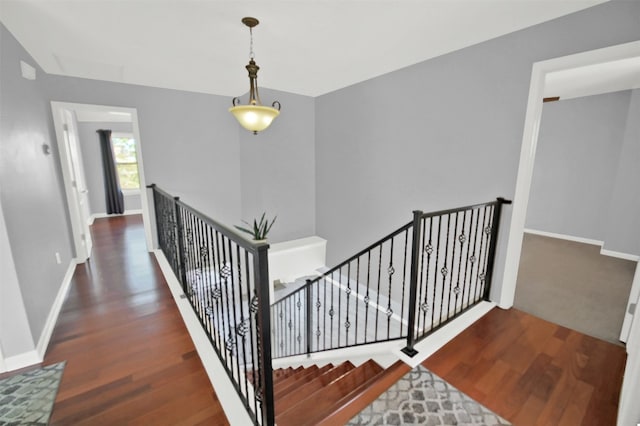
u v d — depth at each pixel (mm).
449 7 2096
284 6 2107
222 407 1521
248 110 2447
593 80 3490
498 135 2576
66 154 3477
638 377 1132
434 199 3248
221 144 4484
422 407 1508
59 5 2027
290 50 2895
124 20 2270
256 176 4797
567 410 1485
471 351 1952
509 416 1452
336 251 5023
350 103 4262
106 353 1946
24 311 1802
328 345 4066
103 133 6543
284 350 4477
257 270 1111
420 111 3266
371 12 2170
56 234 2898
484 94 2648
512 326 2262
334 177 4816
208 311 2193
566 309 2545
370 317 4211
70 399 1563
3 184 1777
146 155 3980
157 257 3844
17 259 1843
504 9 2088
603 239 4590
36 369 1786
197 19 2273
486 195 2725
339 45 2758
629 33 1845
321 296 4898
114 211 6914
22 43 2527
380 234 4066
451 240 3129
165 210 3447
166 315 2436
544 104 4965
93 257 3887
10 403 1536
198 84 3926
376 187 4016
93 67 3252
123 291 2873
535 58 2285
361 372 2264
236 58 3088
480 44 2637
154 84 3850
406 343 2051
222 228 1509
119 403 1541
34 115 2660
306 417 1716
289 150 4992
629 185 3885
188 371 1788
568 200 4891
